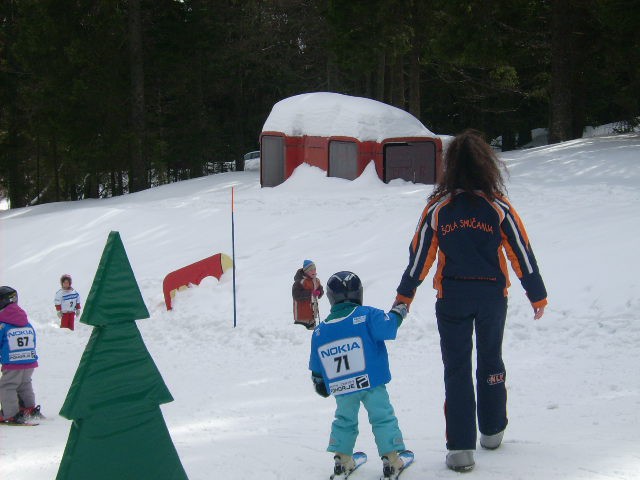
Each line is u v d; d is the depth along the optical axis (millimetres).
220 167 55469
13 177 45562
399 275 15742
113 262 4602
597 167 24938
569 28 32719
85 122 39281
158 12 41500
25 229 26109
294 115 29656
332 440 5223
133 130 39125
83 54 37688
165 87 45219
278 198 25391
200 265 17766
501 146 55312
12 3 42188
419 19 33375
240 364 12148
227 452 6270
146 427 4602
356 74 38469
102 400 4496
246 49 44125
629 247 13578
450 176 5242
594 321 11422
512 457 5332
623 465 4941
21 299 20891
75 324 17625
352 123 27219
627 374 8664
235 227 22797
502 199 5227
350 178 27156
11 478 5754
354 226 20672
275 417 8117
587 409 7094
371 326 5137
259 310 15891
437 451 5801
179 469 4691
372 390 5168
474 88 48281
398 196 23359
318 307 15344
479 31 31219
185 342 14609
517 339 11359
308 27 40938
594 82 40344
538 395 8039
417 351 11391
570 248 14477
